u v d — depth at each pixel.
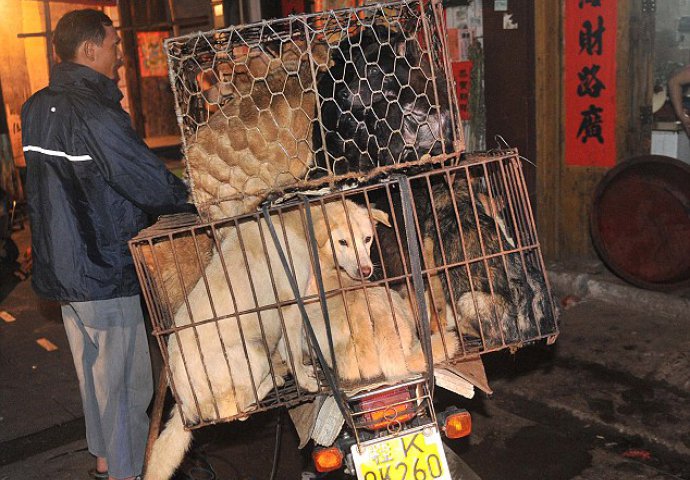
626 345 4.88
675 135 5.55
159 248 2.85
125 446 3.30
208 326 2.58
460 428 2.61
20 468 4.04
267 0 7.98
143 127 14.23
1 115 9.78
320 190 2.73
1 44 10.85
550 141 6.10
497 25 5.95
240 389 2.58
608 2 5.53
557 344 5.02
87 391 3.46
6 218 7.54
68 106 3.03
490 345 2.56
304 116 2.78
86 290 3.12
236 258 2.65
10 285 7.22
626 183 5.33
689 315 5.09
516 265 2.63
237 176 2.74
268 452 4.02
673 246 5.20
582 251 6.18
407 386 2.51
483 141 6.34
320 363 2.46
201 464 3.75
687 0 5.38
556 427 4.09
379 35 2.88
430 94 2.77
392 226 3.04
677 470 3.61
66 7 11.46
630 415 4.09
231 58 2.88
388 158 2.74
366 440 2.51
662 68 5.56
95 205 3.08
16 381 5.14
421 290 2.36
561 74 5.91
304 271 2.73
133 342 3.27
